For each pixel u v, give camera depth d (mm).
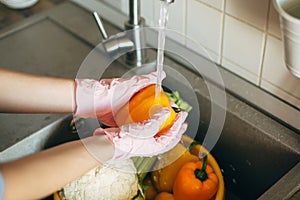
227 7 964
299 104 950
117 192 889
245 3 924
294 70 801
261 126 958
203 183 910
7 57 1193
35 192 703
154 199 975
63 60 1172
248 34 960
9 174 686
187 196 917
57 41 1229
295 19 709
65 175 729
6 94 861
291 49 764
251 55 985
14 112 886
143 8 1168
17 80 865
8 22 1299
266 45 939
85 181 873
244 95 1009
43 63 1167
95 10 1282
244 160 1025
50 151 746
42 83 877
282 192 836
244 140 1000
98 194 882
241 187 1067
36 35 1253
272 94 997
